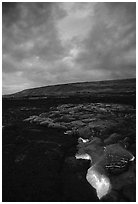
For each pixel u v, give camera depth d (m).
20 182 6.88
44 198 6.11
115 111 16.53
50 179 7.02
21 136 11.12
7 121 15.24
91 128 11.77
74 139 10.84
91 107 18.62
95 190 6.46
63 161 8.37
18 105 24.19
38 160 8.29
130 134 10.29
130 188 6.24
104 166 7.41
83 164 8.03
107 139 9.80
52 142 10.23
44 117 16.25
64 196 6.20
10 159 8.46
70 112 17.16
